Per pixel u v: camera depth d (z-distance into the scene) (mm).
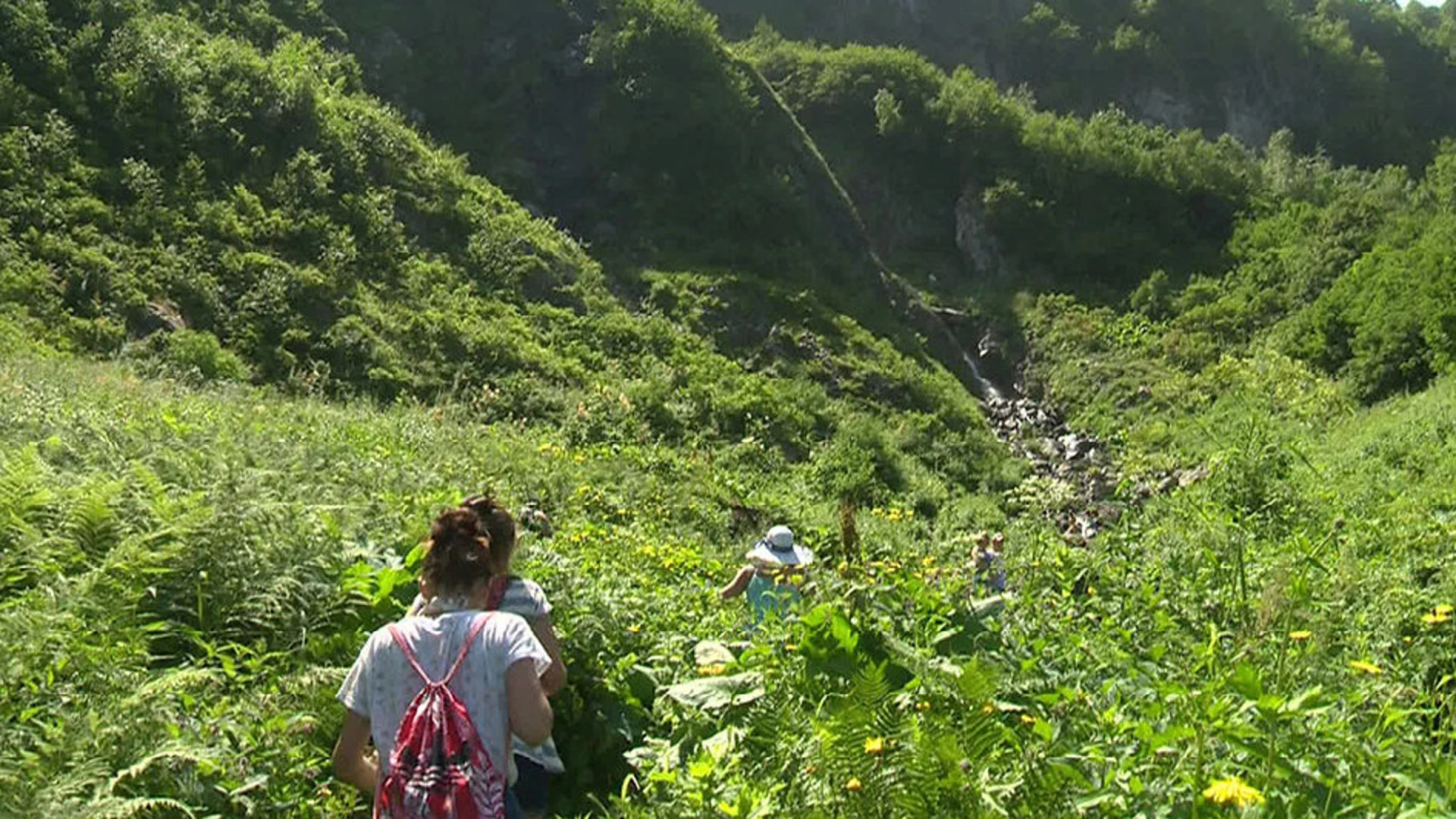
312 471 10805
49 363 19453
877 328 40219
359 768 3936
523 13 46469
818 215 45219
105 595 5691
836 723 4094
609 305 34500
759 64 54906
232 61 32625
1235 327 42031
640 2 45344
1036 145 51281
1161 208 50562
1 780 3949
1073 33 78688
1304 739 3846
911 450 32469
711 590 9344
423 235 33375
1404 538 10680
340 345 26875
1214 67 80375
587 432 26438
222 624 6000
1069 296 45875
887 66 54062
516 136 43344
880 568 6273
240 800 4453
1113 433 36688
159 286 25906
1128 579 7516
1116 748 4184
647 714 5840
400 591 6359
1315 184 55500
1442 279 33094
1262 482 11688
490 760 3723
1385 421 27344
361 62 42656
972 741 4160
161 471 8508
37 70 29672
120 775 4191
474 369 28172
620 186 42250
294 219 30047
